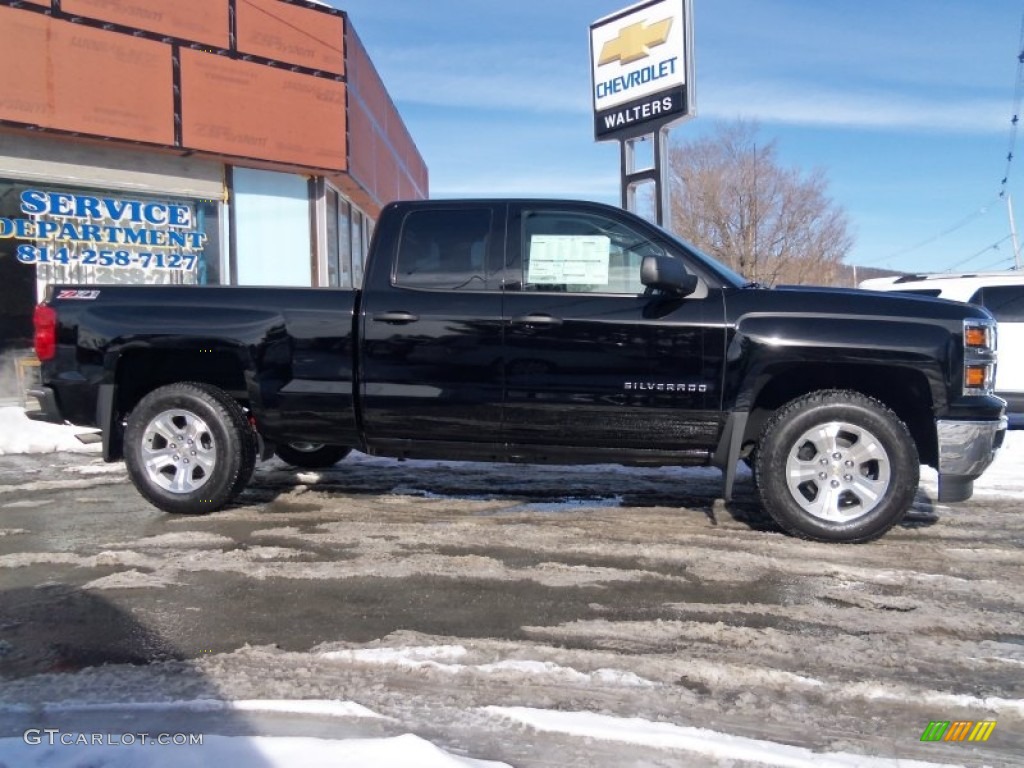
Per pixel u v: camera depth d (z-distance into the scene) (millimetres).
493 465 6805
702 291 4480
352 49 12719
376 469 6641
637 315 4461
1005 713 2662
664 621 3383
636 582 3871
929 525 4934
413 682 2840
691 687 2820
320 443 5043
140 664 2975
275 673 2898
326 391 4777
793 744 2459
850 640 3213
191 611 3494
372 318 4703
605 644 3162
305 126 11961
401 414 4719
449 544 4484
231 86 11156
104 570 4051
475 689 2791
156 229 11273
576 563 4148
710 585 3830
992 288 9281
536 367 4539
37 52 9516
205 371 5277
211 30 10914
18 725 2537
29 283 10305
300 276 12625
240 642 3176
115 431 5113
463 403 4629
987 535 4707
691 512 5211
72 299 5059
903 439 4293
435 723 2561
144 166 10984
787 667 2975
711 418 4426
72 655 3055
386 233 4848
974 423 4227
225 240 11844
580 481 6172
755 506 5363
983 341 4277
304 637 3221
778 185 26516
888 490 4324
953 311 4320
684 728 2535
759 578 3926
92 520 5051
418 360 4660
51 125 9680
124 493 5863
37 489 6012
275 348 4812
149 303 4961
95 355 4949
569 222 4695
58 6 9633
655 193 11492
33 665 2969
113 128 10156
